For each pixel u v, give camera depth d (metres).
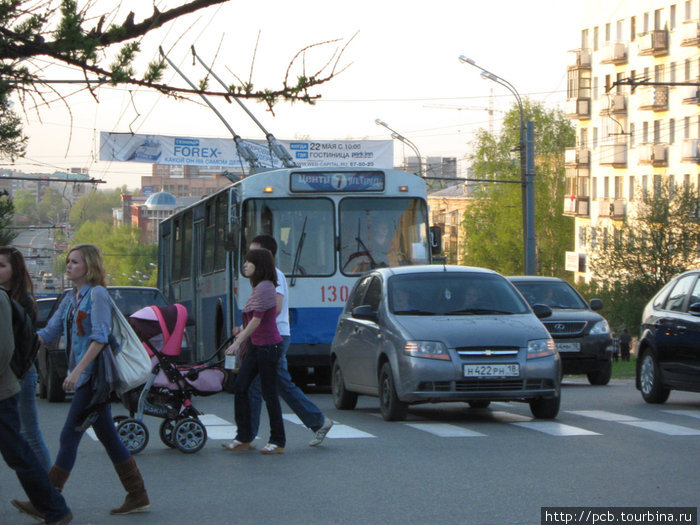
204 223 27.44
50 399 21.27
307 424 12.75
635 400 19.27
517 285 27.08
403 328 15.58
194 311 28.95
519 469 10.98
